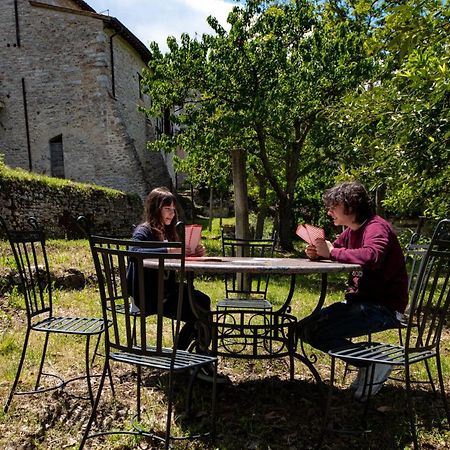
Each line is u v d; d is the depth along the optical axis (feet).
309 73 38.78
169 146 45.55
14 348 13.44
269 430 9.12
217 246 45.44
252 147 44.96
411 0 14.44
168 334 15.53
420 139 16.35
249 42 39.19
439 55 15.71
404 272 9.96
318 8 44.21
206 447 8.51
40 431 8.86
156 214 11.31
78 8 70.38
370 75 38.47
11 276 19.72
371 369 9.89
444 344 15.29
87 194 45.50
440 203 20.43
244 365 12.89
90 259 25.94
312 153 48.98
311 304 21.97
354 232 10.64
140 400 10.29
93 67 58.80
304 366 12.93
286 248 48.06
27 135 60.44
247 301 14.15
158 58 41.14
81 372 11.97
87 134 59.36
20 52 60.23
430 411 10.23
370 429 9.25
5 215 33.78
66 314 17.87
